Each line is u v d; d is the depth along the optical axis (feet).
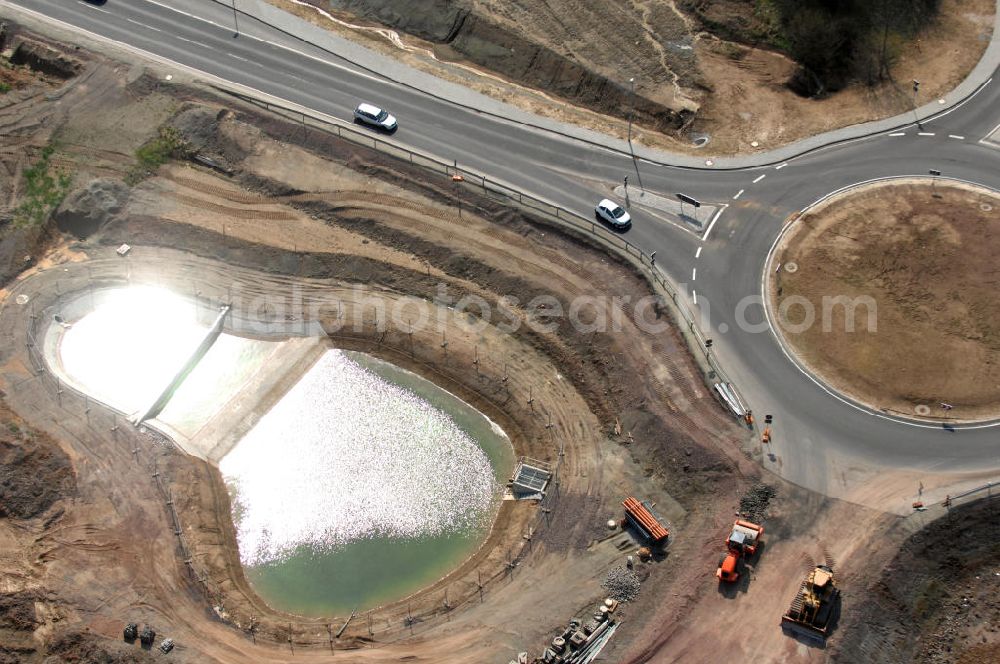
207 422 216.74
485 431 213.87
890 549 182.60
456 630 184.65
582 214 236.43
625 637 179.32
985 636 179.42
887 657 174.70
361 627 187.11
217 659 183.11
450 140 253.65
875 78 257.96
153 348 228.22
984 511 185.98
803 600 175.83
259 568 197.47
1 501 200.13
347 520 202.39
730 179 240.73
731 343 212.43
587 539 193.36
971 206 229.04
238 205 248.32
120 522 199.52
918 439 195.83
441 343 224.33
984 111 247.09
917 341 208.54
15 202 248.73
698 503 194.08
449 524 201.05
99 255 243.81
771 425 200.13
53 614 188.14
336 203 245.24
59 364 225.56
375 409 218.59
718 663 174.40
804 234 228.02
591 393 213.46
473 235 236.84
